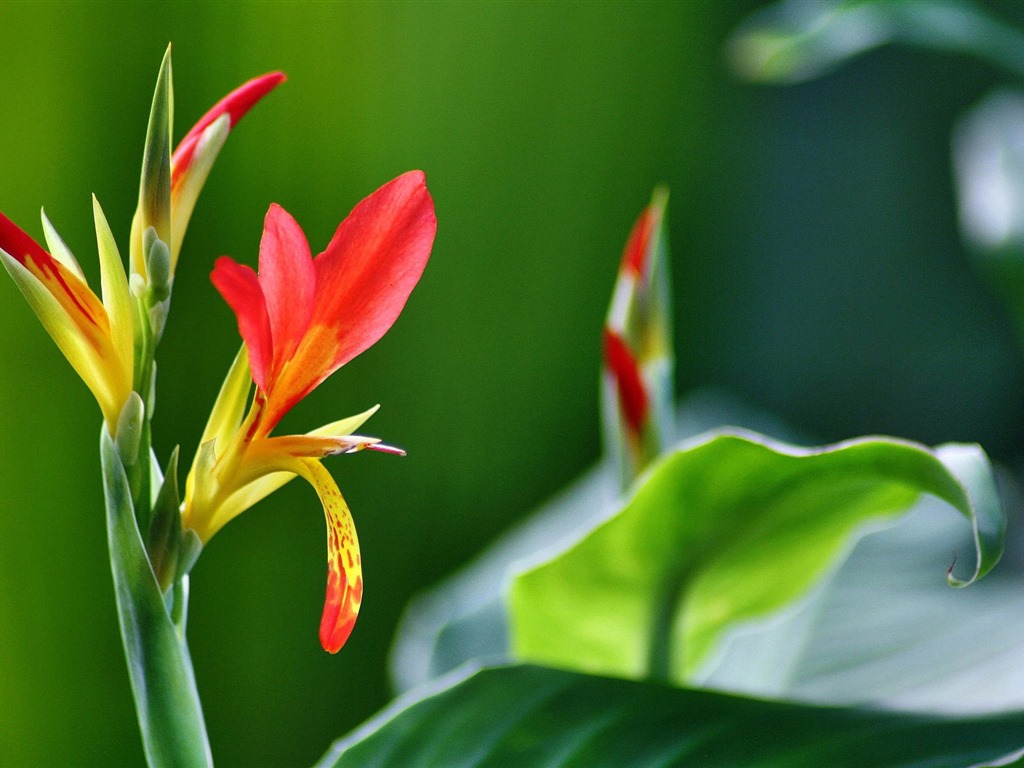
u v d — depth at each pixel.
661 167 2.80
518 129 2.48
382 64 2.24
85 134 1.97
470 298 2.46
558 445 2.60
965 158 1.46
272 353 0.93
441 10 2.31
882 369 3.32
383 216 0.94
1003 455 3.34
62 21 1.92
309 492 2.25
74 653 2.08
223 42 2.06
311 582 2.26
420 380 2.41
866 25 1.38
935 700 0.99
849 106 3.22
